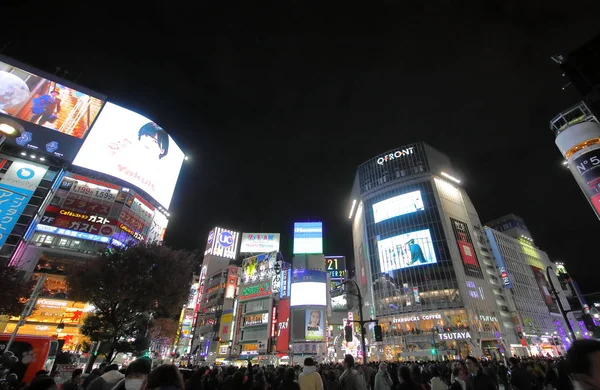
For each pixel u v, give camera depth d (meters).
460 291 73.38
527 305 92.62
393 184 96.00
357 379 10.27
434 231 83.56
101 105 68.25
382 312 79.50
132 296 26.05
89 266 27.36
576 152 58.56
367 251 92.56
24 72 61.44
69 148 60.66
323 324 65.81
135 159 69.19
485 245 93.69
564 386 5.15
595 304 75.62
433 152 99.69
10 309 30.56
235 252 105.19
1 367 12.59
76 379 10.58
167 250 30.16
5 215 49.56
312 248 83.75
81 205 57.59
